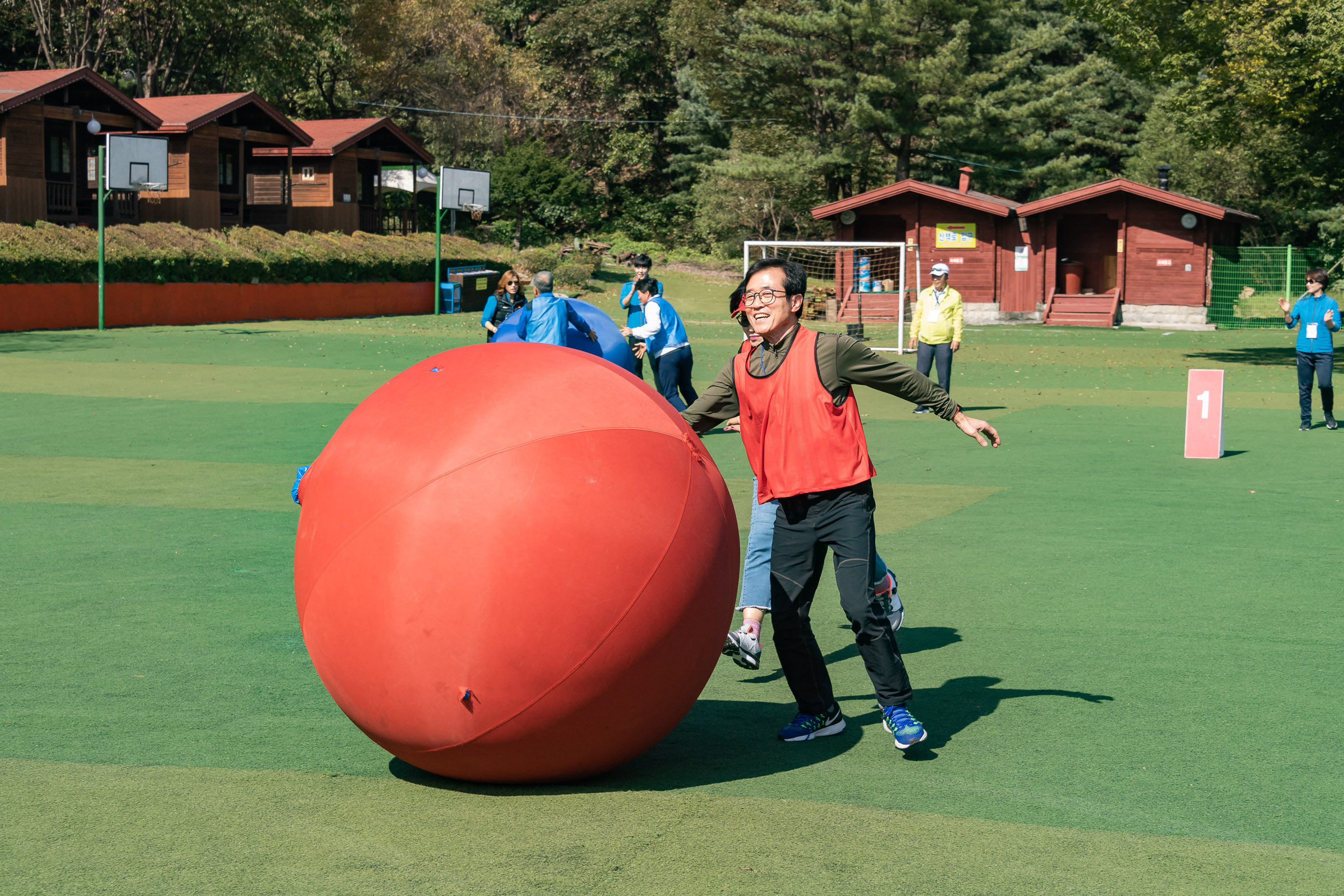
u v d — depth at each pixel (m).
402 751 3.64
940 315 14.86
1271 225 52.19
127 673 4.97
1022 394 18.11
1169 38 23.98
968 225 38.25
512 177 61.50
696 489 3.68
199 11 45.50
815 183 55.06
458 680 3.42
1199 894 3.02
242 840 3.31
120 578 6.64
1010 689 4.89
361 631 3.46
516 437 3.48
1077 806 3.63
